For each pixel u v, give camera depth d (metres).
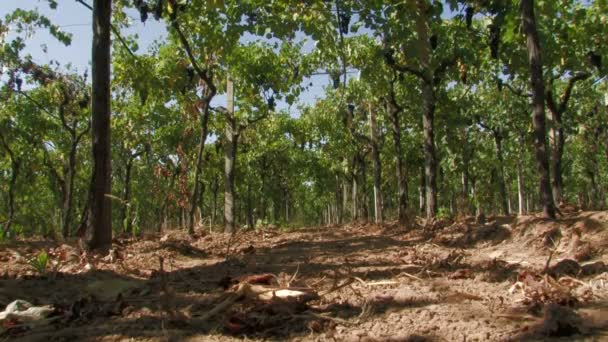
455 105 14.30
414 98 14.35
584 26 11.58
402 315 3.60
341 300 4.14
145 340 3.35
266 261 7.24
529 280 4.18
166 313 3.95
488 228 8.02
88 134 24.20
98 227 7.88
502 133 22.00
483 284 4.64
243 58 15.43
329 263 6.69
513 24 8.63
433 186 13.00
